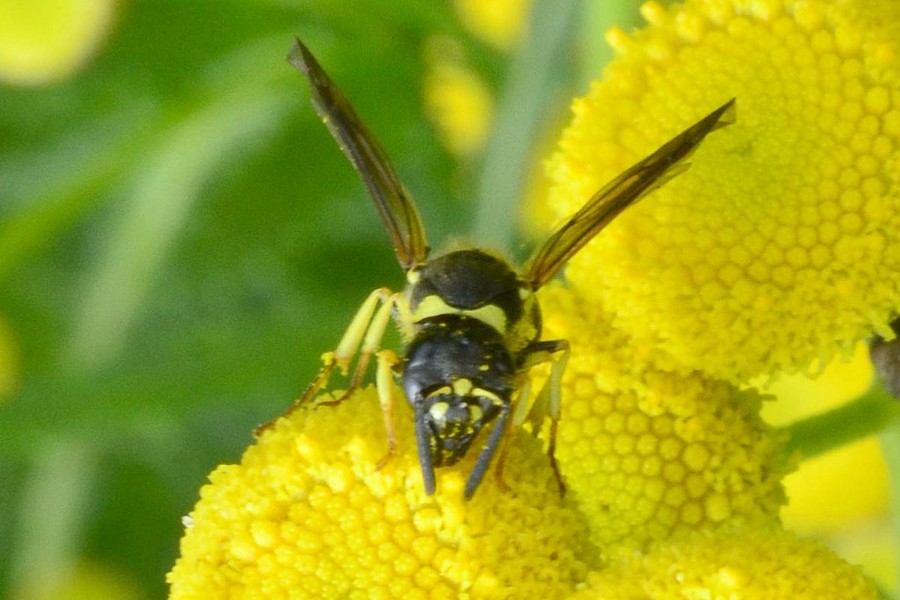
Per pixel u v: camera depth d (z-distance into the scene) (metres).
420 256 0.10
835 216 0.10
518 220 0.12
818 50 0.10
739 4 0.10
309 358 0.12
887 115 0.10
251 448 0.10
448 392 0.09
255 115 0.13
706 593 0.09
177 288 0.13
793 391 0.11
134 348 0.12
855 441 0.10
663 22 0.10
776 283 0.10
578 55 0.11
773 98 0.10
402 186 0.10
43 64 0.13
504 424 0.09
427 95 0.13
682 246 0.10
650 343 0.10
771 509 0.10
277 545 0.10
